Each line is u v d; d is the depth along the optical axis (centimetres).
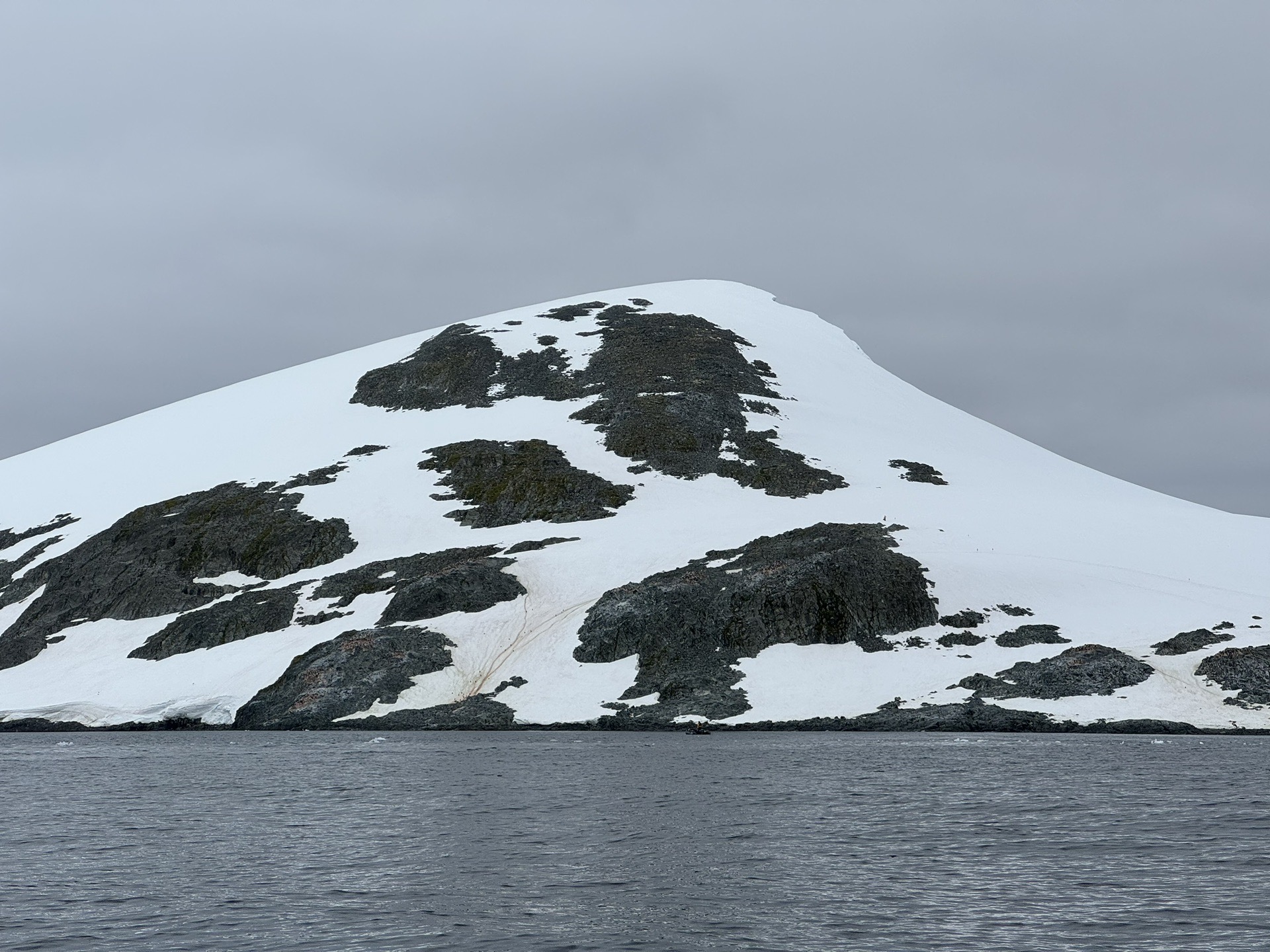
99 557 14775
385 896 3534
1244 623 10650
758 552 12325
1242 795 5569
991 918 3228
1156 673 9906
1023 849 4231
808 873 3831
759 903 3416
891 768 6788
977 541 13012
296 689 11012
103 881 3794
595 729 9931
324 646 11531
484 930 3131
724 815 5034
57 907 3438
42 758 8031
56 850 4372
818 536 12700
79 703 11375
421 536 14688
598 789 5884
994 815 5006
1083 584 11738
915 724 9500
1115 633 10700
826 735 9175
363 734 9794
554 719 10119
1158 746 8162
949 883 3666
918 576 11475
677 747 8200
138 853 4291
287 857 4175
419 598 12144
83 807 5559
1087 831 4591
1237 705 9369
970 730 9400
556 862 4031
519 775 6512
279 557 14338
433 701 10612
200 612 13162
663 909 3347
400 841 4478
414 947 2961
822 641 10938
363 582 13088
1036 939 3011
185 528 14988
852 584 11312
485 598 12125
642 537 13550
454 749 8212
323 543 14512
